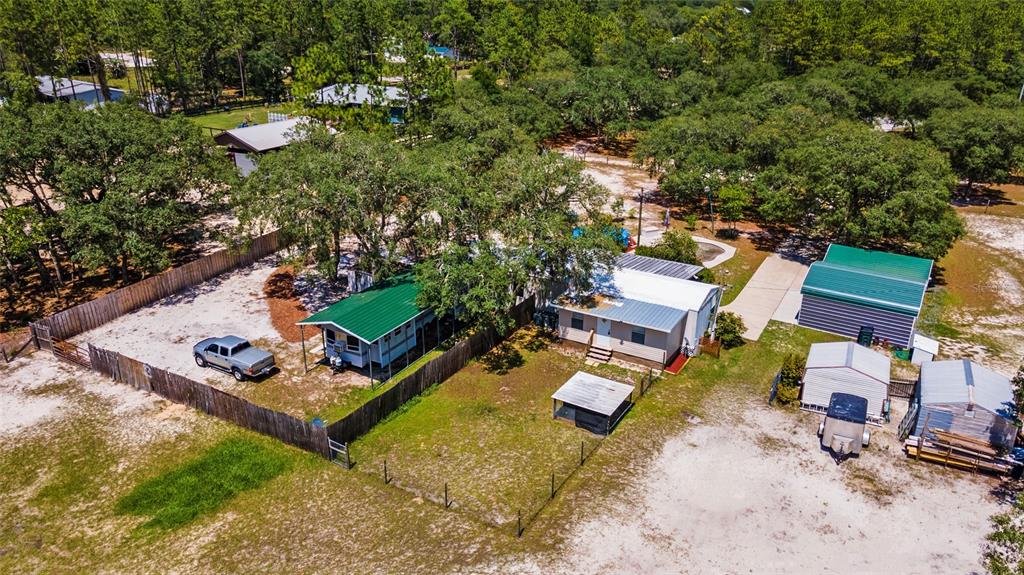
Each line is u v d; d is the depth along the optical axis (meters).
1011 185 67.62
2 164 35.31
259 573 20.23
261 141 62.12
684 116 63.03
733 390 30.50
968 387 26.11
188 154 40.72
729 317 34.56
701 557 20.84
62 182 35.53
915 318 33.28
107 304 35.09
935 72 92.75
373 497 23.39
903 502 23.30
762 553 21.05
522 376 31.53
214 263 41.06
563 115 77.00
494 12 120.31
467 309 31.31
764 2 130.38
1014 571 19.00
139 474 24.53
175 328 34.91
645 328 31.84
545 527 22.02
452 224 35.19
